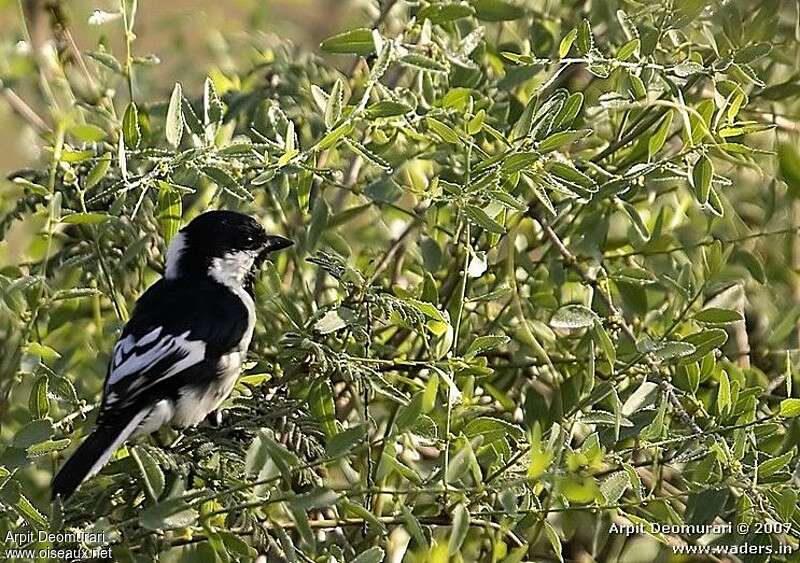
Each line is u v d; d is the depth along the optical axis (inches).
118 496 384.5
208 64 542.3
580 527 457.1
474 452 357.7
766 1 447.8
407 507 348.2
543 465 331.0
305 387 407.5
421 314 379.2
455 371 381.1
